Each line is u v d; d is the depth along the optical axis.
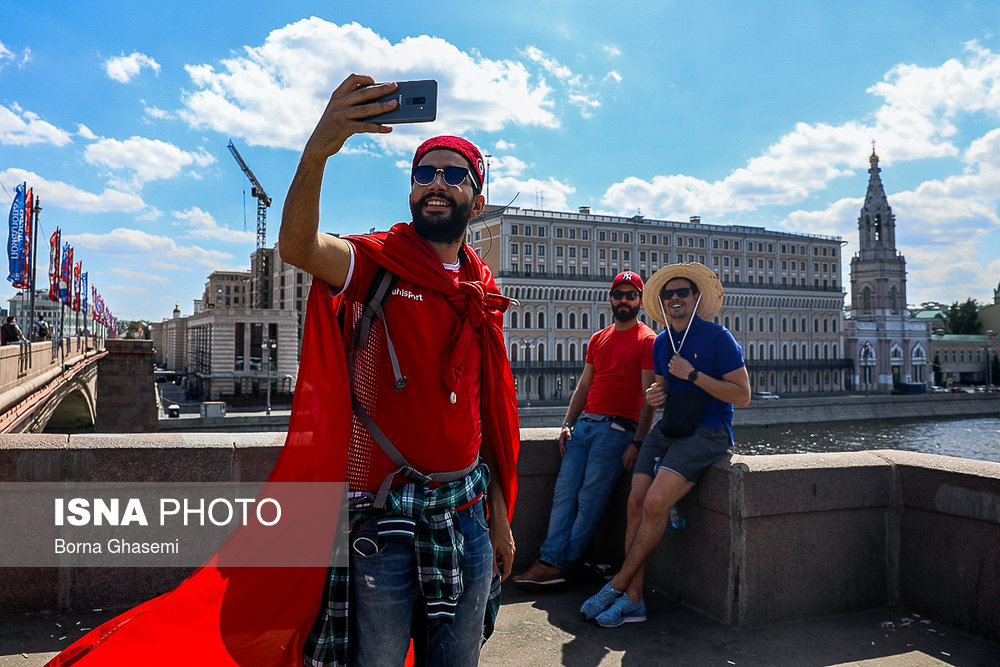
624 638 2.96
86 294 45.19
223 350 64.12
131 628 1.55
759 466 3.10
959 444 58.16
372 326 1.52
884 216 103.00
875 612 3.27
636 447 3.64
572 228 75.94
